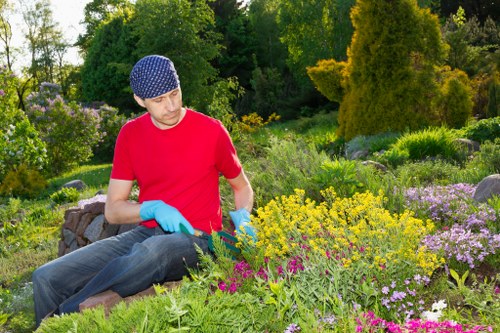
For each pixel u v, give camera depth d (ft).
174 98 10.57
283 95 105.81
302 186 17.29
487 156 26.30
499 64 62.23
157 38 83.05
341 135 48.26
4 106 57.57
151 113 10.67
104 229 19.74
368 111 43.98
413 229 10.12
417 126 42.57
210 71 86.63
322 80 49.73
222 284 9.38
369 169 18.31
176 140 11.12
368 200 11.30
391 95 42.88
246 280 9.41
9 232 29.27
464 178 22.70
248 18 140.56
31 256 23.52
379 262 9.55
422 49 43.14
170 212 10.78
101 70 118.83
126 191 11.50
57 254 21.99
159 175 11.18
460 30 66.08
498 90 48.03
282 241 10.04
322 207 11.57
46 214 32.68
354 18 44.34
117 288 10.43
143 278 10.37
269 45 134.51
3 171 48.01
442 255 11.18
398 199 16.14
